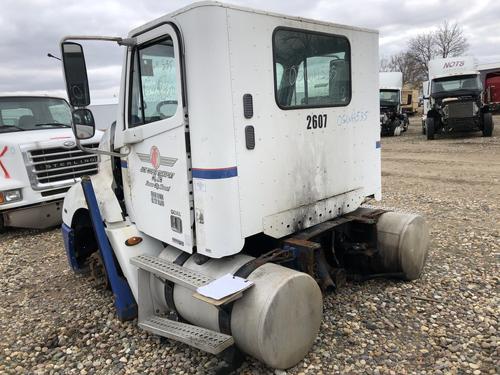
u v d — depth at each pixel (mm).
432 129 17109
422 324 3641
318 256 3611
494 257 4996
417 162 12594
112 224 3885
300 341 3004
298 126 3453
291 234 3604
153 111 3408
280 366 2916
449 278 4480
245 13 2996
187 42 2951
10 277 5586
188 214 3178
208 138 2947
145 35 3297
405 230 4160
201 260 3275
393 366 3113
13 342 3908
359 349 3326
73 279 5312
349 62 3898
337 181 3871
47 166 7441
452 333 3484
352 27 3877
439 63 18375
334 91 3791
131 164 3738
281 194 3379
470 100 16203
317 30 3539
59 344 3789
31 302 4750
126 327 3922
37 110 8531
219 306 2930
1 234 7848
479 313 3766
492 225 6227
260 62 3121
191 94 2994
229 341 2904
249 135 3100
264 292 2844
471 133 18234
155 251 3752
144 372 3273
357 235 4336
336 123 3799
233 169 3018
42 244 6996
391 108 20422
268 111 3215
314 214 3658
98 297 4680
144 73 3439
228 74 2926
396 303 4012
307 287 3004
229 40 2914
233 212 3051
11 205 7141
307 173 3568
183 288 3293
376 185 4379
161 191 3414
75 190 4719
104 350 3627
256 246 3650
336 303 4051
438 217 6820
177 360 3373
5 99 8164
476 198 7977
